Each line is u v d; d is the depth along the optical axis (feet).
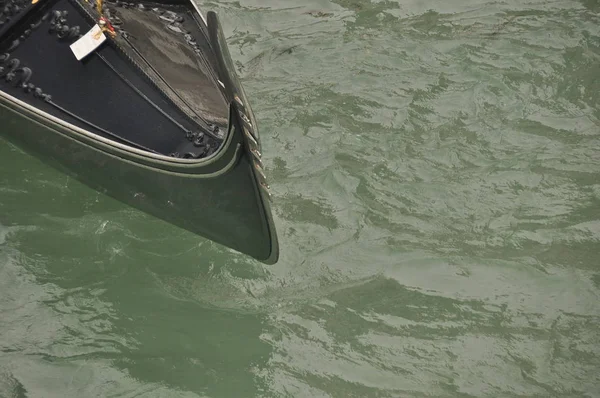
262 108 23.12
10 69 19.17
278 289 18.62
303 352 17.29
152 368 17.01
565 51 24.75
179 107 18.28
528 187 20.89
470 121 22.75
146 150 18.10
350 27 26.05
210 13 14.97
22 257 19.11
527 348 17.26
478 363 16.99
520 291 18.47
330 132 22.41
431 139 22.22
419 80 24.02
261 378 16.79
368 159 21.70
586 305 18.12
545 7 26.55
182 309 18.20
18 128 19.36
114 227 19.84
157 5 21.95
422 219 20.15
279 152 21.86
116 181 18.80
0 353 17.16
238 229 17.99
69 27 19.08
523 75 24.02
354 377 16.78
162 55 19.81
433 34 25.61
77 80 18.80
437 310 18.08
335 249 19.40
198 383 16.71
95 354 17.26
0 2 19.31
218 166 16.90
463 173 21.29
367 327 17.75
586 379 16.62
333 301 18.30
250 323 17.89
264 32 25.88
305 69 24.48
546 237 19.62
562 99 23.35
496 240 19.60
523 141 22.12
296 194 20.71
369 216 20.20
